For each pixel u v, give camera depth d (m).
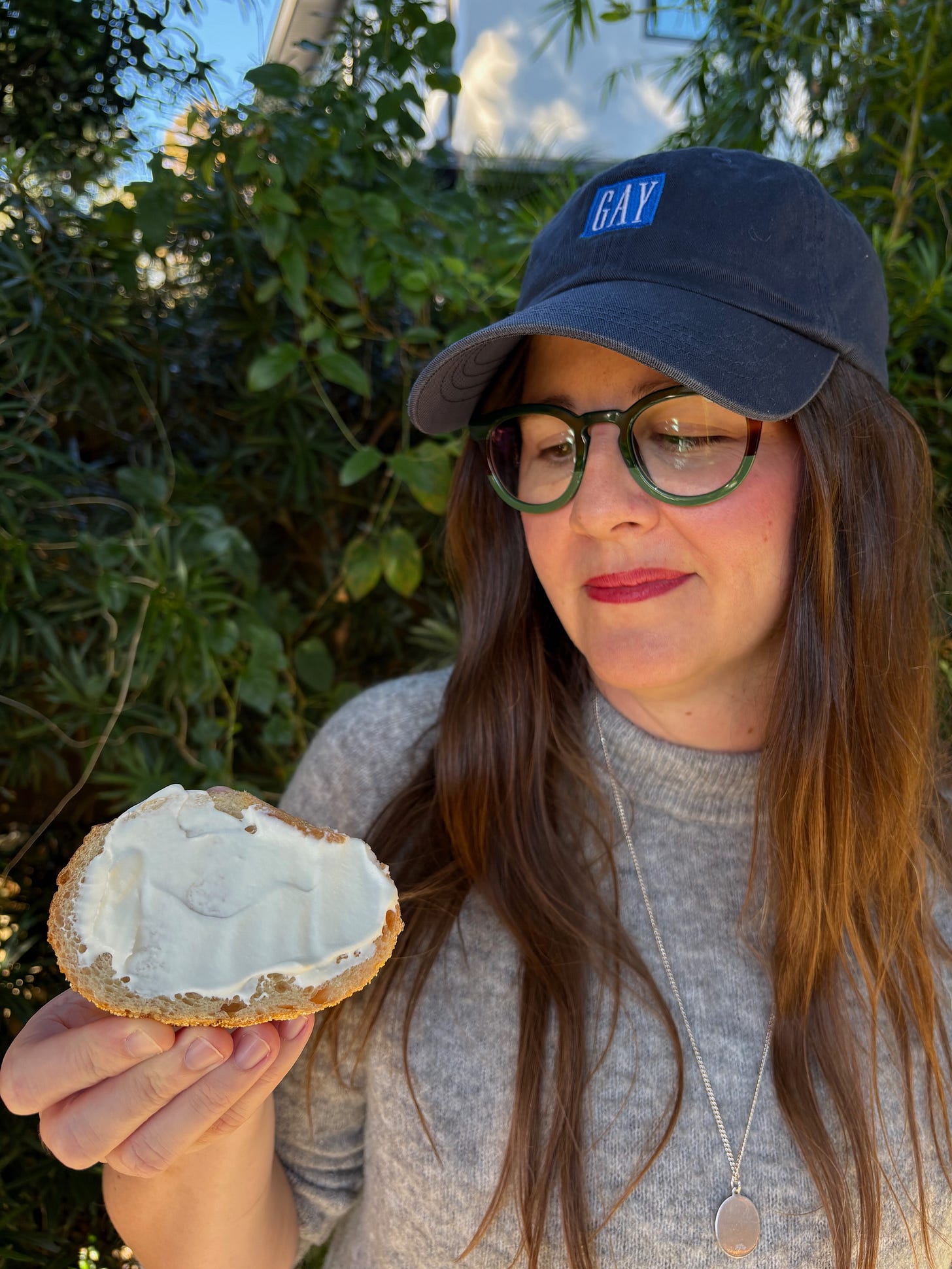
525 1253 0.80
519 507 0.83
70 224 1.47
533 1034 0.82
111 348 1.51
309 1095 0.91
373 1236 0.89
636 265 0.75
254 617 1.47
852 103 1.63
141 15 1.50
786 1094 0.80
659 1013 0.84
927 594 0.91
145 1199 0.75
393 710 1.03
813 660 0.82
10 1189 1.34
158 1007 0.58
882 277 0.84
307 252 1.53
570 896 0.86
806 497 0.80
